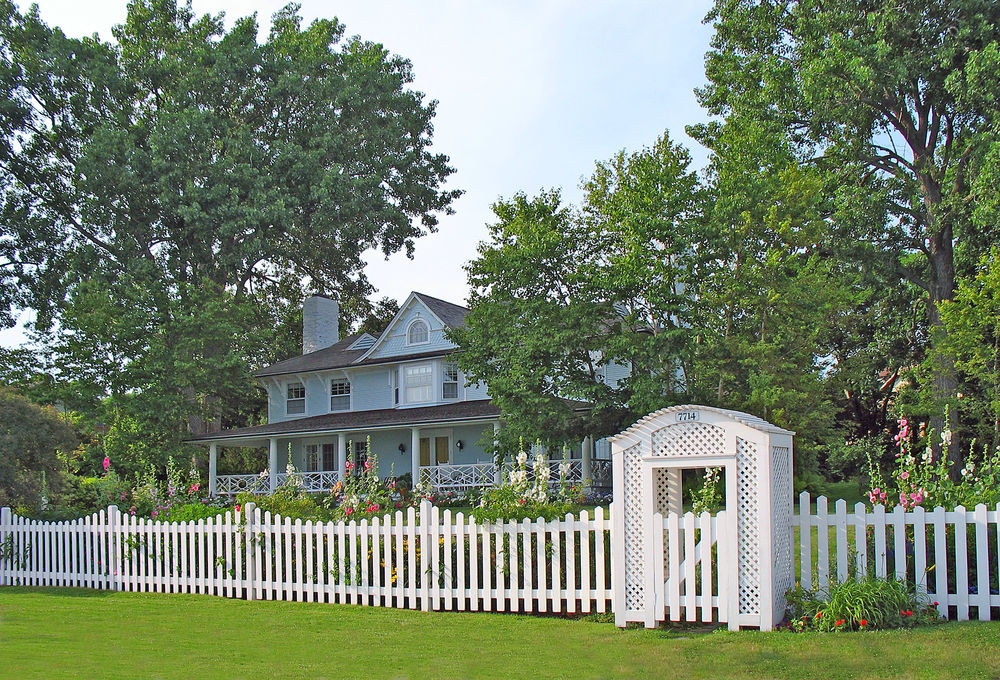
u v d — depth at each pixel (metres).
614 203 24.97
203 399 43.44
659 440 10.29
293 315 56.78
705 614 9.85
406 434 38.06
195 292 39.94
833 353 35.06
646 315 26.19
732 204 23.02
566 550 11.11
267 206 41.31
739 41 38.28
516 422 25.83
